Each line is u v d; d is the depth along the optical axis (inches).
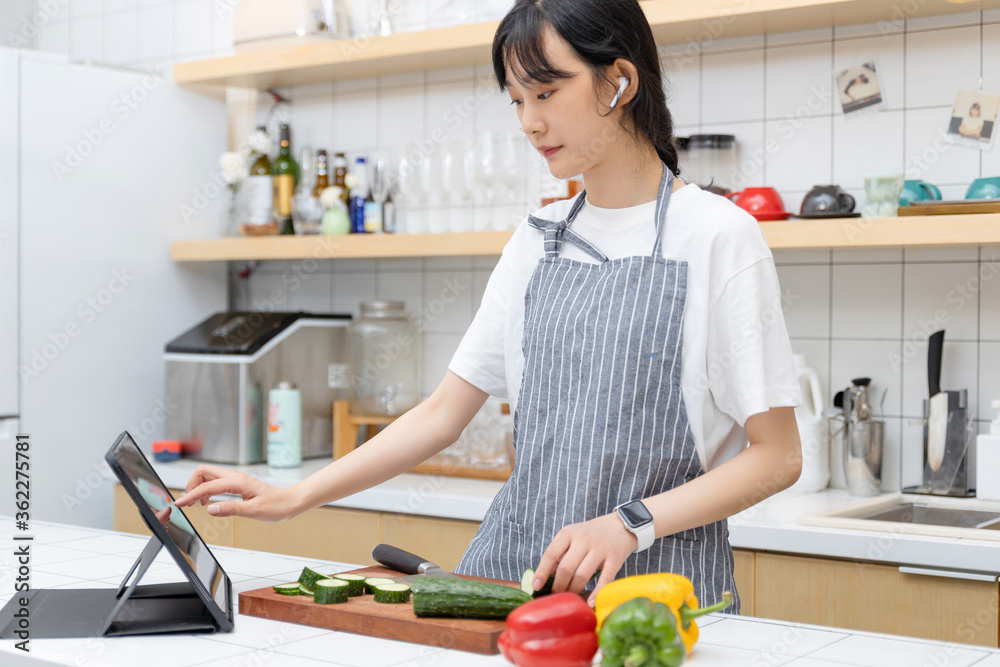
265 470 103.6
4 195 102.1
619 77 44.6
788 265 94.3
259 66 110.8
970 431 86.3
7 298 102.2
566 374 47.7
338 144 118.7
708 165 92.5
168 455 107.3
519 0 44.8
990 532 67.2
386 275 116.6
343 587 40.9
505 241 95.7
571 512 46.4
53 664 35.3
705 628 40.1
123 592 44.6
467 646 36.4
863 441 86.1
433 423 52.0
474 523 86.0
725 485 42.2
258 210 114.2
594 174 48.1
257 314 112.3
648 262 46.7
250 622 41.1
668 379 45.9
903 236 77.9
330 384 112.3
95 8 137.8
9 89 102.2
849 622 71.0
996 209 75.6
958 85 85.8
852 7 83.9
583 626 33.0
